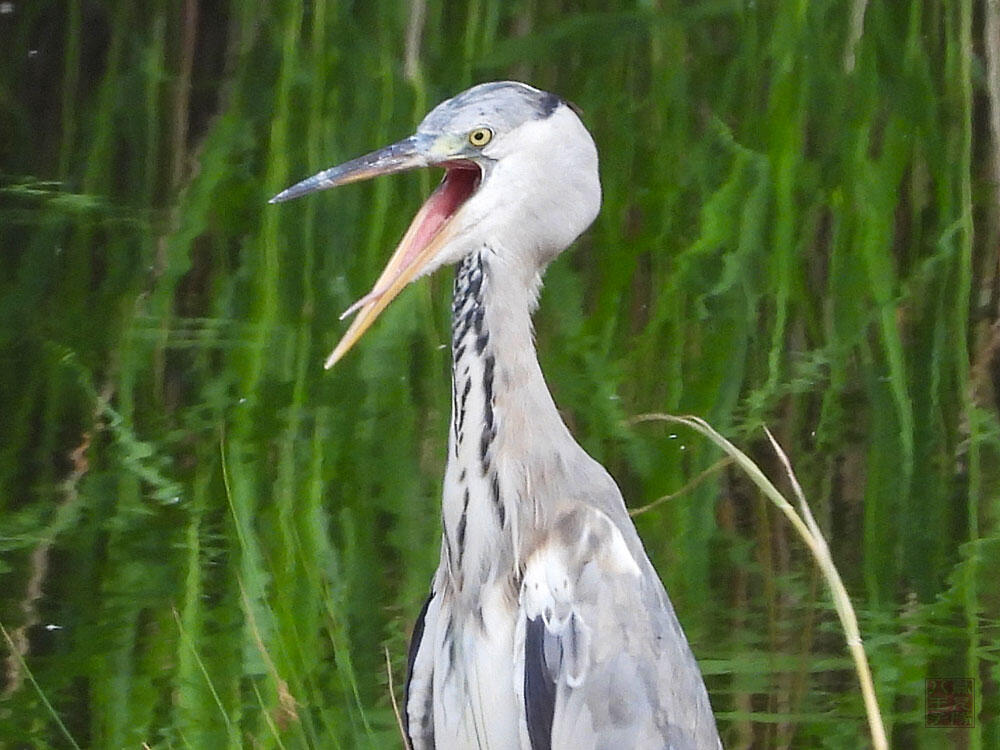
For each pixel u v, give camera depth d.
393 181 14.09
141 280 13.59
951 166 14.48
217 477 10.74
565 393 11.77
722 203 13.58
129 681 8.79
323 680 8.83
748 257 13.34
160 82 15.95
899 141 14.71
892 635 9.45
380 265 13.31
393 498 10.58
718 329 12.68
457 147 6.95
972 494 11.05
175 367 12.27
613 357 12.44
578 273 13.77
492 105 6.96
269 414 11.58
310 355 12.38
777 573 10.07
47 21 16.56
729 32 16.39
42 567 9.85
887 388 12.20
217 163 14.86
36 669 8.92
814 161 14.56
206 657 8.89
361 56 15.23
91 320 13.05
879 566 10.20
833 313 13.12
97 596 9.53
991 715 8.83
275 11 15.94
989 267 14.12
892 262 13.82
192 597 9.36
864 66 14.88
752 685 8.95
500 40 16.16
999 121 14.69
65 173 15.59
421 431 11.39
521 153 6.95
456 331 7.03
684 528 10.44
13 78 16.42
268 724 8.13
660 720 6.62
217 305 13.13
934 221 14.58
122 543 10.04
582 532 6.73
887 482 11.16
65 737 8.37
